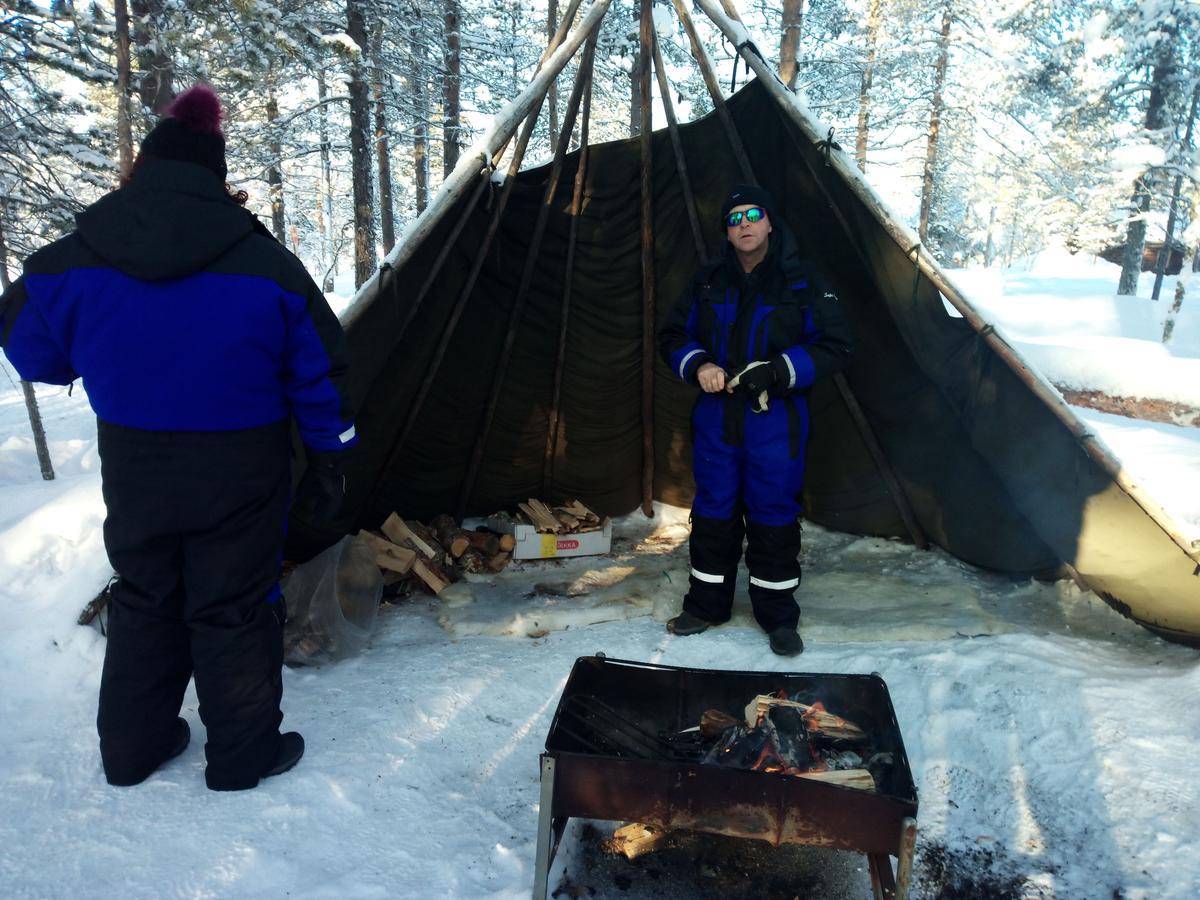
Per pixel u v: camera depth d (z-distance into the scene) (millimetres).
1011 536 3723
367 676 3027
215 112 2092
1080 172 17172
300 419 2244
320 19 11938
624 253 4293
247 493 2129
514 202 3955
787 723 2086
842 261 3832
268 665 2270
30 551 3363
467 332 4164
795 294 3018
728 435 3096
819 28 19812
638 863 2141
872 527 4445
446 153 17422
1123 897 1989
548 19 18688
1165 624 3031
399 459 4348
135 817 2131
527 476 4867
